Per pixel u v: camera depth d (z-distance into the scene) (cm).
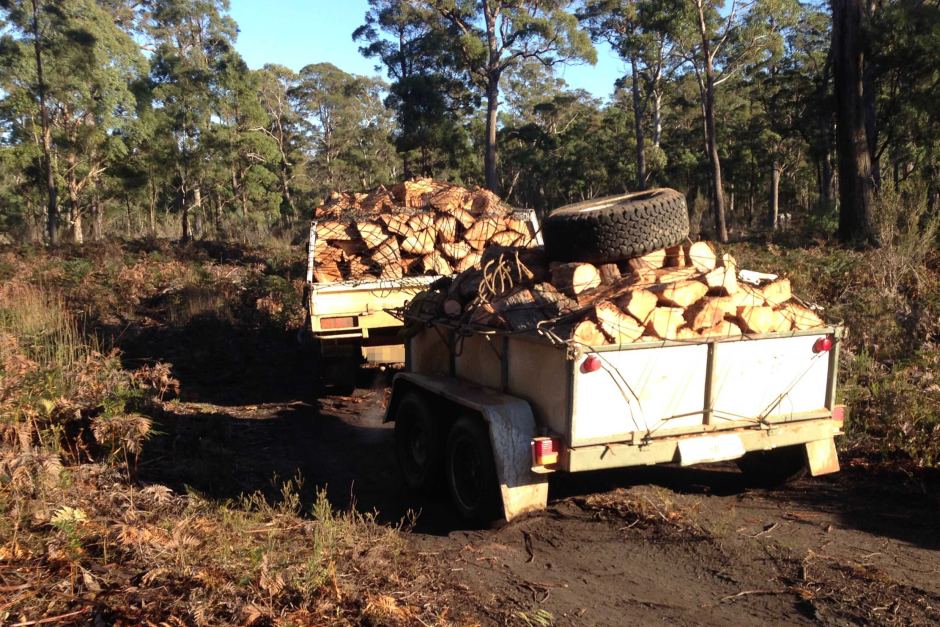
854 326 898
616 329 474
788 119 4659
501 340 538
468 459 553
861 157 2003
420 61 4281
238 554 442
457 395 548
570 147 6103
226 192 5712
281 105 7131
